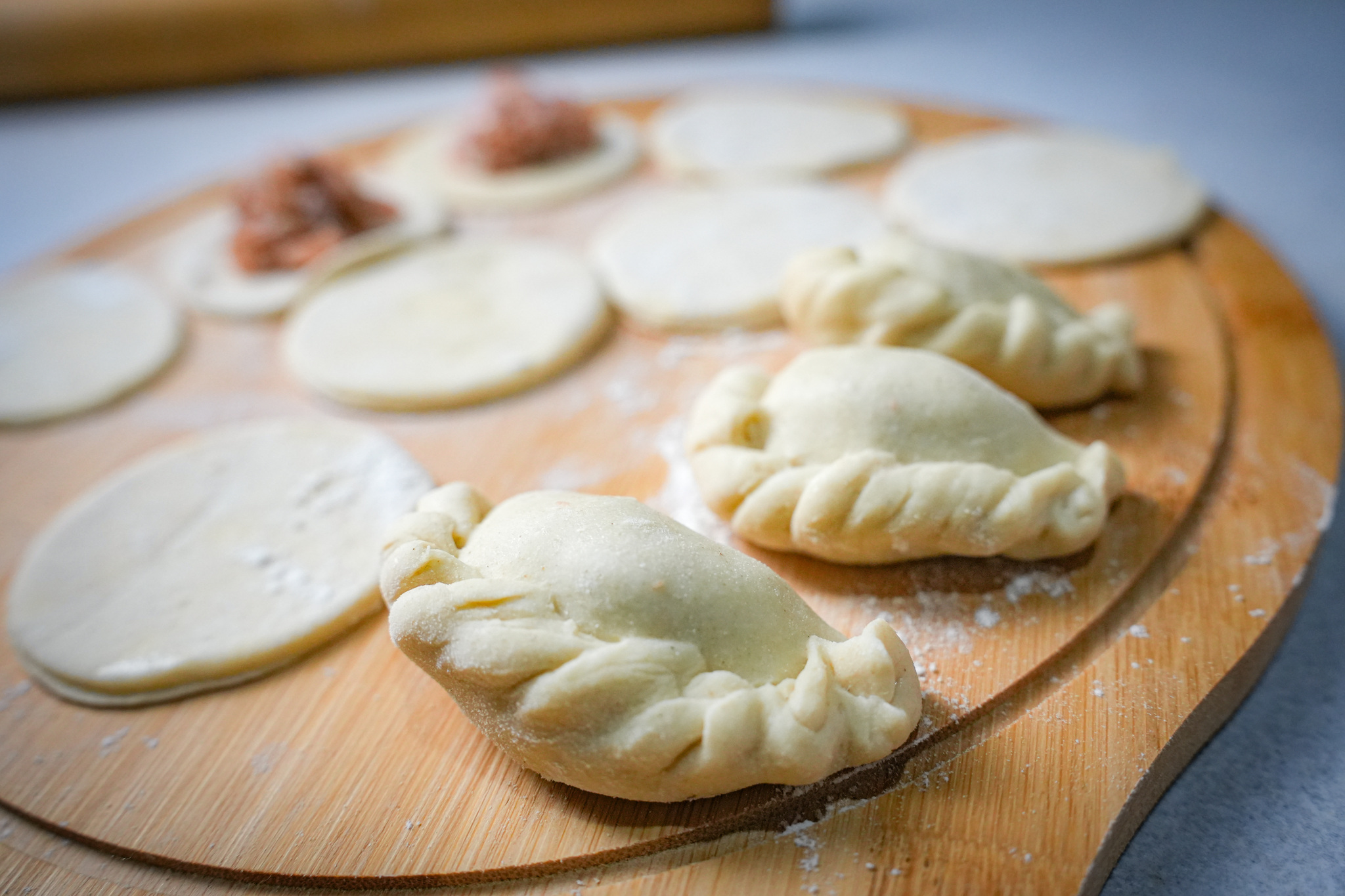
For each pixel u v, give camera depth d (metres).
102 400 0.33
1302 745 0.24
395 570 0.22
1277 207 0.39
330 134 0.53
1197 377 0.29
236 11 0.57
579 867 0.22
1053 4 0.60
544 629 0.21
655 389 0.31
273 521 0.28
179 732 0.24
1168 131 0.45
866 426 0.25
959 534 0.24
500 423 0.31
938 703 0.23
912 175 0.37
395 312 0.34
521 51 0.60
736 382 0.26
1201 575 0.25
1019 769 0.22
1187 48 0.52
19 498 0.30
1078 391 0.28
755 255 0.34
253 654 0.25
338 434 0.30
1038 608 0.24
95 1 0.57
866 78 0.53
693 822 0.22
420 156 0.43
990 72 0.52
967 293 0.28
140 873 0.23
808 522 0.24
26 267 0.41
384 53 0.59
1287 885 0.22
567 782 0.22
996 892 0.21
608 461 0.29
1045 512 0.24
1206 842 0.23
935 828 0.22
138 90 0.60
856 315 0.28
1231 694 0.24
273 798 0.23
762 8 0.59
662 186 0.40
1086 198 0.35
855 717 0.22
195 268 0.38
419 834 0.22
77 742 0.25
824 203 0.37
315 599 0.26
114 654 0.25
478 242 0.37
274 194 0.38
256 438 0.30
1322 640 0.26
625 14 0.59
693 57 0.58
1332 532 0.28
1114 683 0.23
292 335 0.34
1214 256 0.33
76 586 0.27
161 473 0.30
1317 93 0.47
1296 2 0.56
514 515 0.23
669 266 0.34
